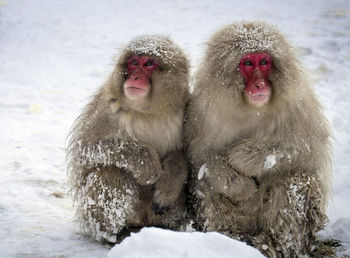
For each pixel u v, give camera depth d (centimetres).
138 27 2223
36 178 1023
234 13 2350
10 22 2397
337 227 870
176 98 799
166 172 796
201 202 798
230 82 716
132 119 795
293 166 751
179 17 2320
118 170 799
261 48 709
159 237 604
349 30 2088
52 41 2142
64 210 906
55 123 1389
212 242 600
